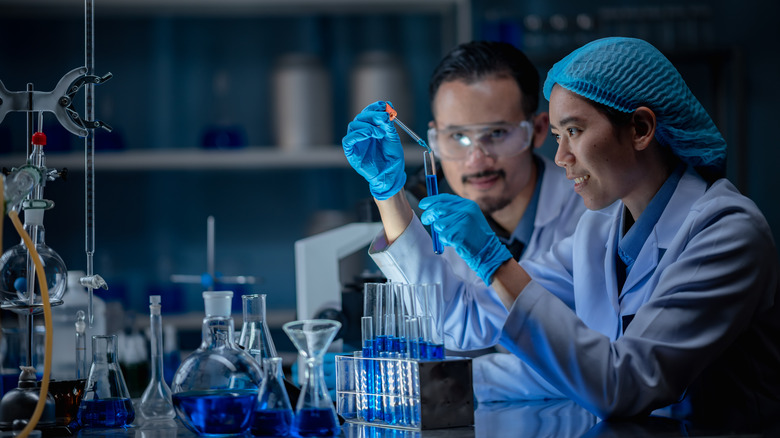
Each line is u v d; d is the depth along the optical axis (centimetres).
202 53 473
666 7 469
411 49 479
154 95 471
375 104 179
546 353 161
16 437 138
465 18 430
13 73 464
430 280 197
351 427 149
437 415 144
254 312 162
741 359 175
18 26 465
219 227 470
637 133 174
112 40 468
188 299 465
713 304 159
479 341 203
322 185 473
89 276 170
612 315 193
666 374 156
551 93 178
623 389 155
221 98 470
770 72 468
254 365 147
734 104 440
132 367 247
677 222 179
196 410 139
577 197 268
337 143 477
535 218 272
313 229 437
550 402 200
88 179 172
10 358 198
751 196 465
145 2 430
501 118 263
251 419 142
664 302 160
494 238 168
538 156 283
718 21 470
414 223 194
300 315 241
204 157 429
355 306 239
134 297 442
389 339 152
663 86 170
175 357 278
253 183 472
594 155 172
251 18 473
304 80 429
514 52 271
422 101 478
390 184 184
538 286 165
